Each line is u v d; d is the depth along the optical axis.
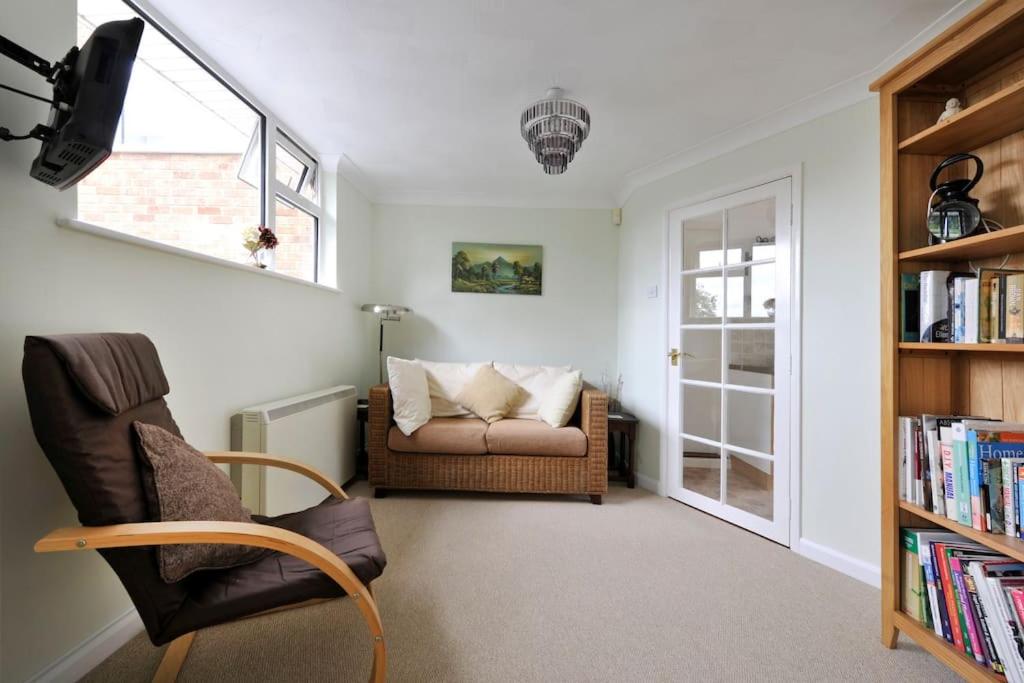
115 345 1.21
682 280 2.85
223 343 1.88
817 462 2.11
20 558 1.11
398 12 1.56
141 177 1.65
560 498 2.85
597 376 3.69
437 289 3.68
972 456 1.25
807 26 1.61
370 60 1.86
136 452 1.15
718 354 2.63
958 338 1.33
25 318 1.13
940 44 1.29
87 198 1.43
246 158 2.24
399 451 2.77
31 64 0.97
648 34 1.65
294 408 2.20
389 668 1.33
